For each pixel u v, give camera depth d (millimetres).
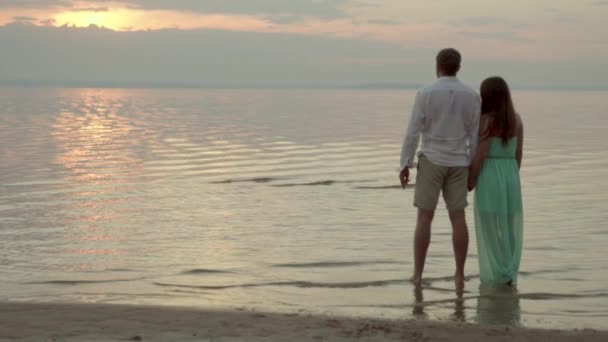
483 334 3801
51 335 3652
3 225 8414
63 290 5398
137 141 22688
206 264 6355
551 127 31281
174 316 4047
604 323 4406
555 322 4438
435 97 5332
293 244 7270
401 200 10445
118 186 12133
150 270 6129
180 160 16844
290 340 3617
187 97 113938
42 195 11008
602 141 22688
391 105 71375
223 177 13531
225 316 4062
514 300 5055
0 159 16703
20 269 6176
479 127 5484
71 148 19922
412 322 4059
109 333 3701
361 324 3955
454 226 5453
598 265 6258
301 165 15812
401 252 6867
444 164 5379
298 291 5359
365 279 5762
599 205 9859
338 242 7371
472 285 5527
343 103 79438
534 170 14586
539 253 6793
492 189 5473
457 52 5398
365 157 17734
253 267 6230
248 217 8945
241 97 116812
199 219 8805
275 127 31156
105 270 6121
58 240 7520
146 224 8461
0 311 4117
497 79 5477
